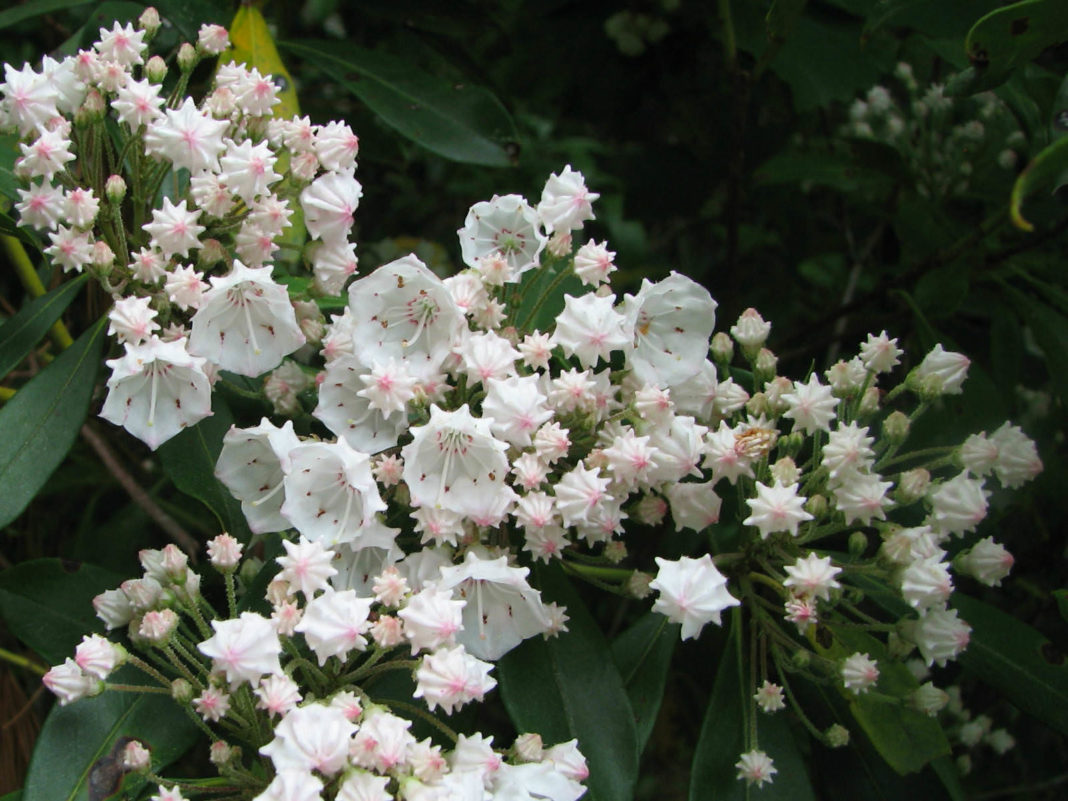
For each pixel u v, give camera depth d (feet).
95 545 1.33
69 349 0.98
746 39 1.36
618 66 1.47
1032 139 1.18
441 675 0.87
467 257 1.01
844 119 1.62
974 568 1.00
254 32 1.17
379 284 0.95
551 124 1.79
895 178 1.39
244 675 0.85
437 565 0.93
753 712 0.98
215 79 1.04
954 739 1.33
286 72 1.17
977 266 1.30
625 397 1.00
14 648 1.21
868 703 0.99
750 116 1.47
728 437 0.98
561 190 1.00
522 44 1.46
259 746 0.88
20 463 0.94
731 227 1.41
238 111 1.02
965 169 1.37
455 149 1.18
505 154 1.19
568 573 1.05
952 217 1.43
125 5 1.20
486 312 0.97
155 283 0.97
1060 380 1.20
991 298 1.33
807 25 1.38
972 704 1.39
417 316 0.96
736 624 1.02
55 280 1.16
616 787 0.94
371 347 0.95
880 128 1.44
